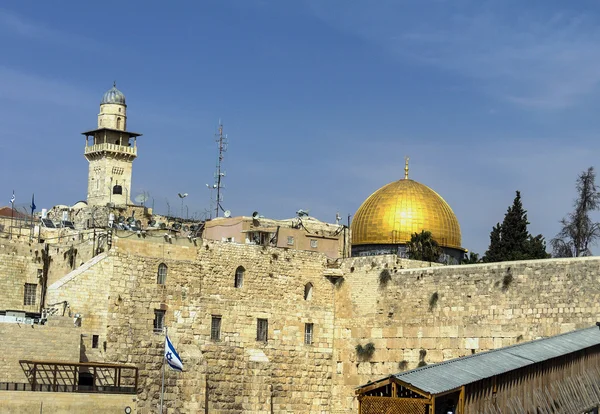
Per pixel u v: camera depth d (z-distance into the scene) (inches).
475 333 4040.4
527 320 3922.2
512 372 3009.4
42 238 4488.2
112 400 3565.5
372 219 5506.9
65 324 3705.7
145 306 4030.5
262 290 4320.9
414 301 4224.9
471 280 4084.6
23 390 3403.1
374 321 4328.3
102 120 7662.4
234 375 4205.2
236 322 4247.0
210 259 4220.0
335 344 4434.1
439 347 4126.5
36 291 4264.3
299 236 4874.5
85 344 3846.0
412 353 4197.8
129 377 3932.1
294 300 4384.8
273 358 4303.6
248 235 4822.8
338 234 5014.8
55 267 4271.7
